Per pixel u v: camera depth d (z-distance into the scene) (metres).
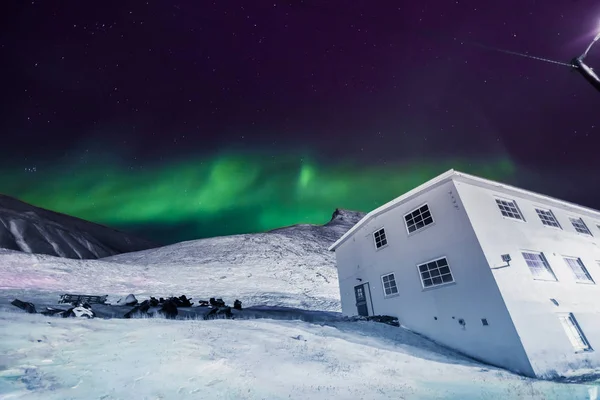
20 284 25.11
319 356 7.65
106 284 31.08
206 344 6.98
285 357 7.10
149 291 30.30
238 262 53.28
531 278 11.44
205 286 35.81
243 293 33.34
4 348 5.11
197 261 53.56
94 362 5.23
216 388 5.01
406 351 10.02
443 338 11.98
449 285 12.15
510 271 11.12
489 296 10.68
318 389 5.60
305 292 37.75
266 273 47.00
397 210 15.70
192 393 4.73
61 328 6.63
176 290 32.25
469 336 11.05
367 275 17.09
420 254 13.77
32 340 5.70
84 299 17.84
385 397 5.52
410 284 13.98
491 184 13.65
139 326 7.79
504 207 13.56
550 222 14.80
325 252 71.19
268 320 11.44
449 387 6.59
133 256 64.88
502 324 10.16
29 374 4.46
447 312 12.02
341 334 10.75
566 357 10.05
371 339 10.82
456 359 10.22
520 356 9.52
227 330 8.55
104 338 6.48
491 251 11.34
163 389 4.71
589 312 11.91
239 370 5.89
